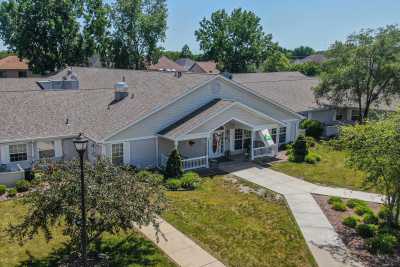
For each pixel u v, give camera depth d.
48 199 10.69
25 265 12.12
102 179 11.43
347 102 36.31
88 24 54.25
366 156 13.64
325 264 12.48
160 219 15.96
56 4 49.53
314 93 37.66
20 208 17.00
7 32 50.47
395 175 13.45
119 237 14.13
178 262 12.47
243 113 25.58
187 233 14.69
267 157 27.17
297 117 31.11
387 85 33.53
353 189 20.42
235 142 28.09
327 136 34.88
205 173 23.20
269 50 77.62
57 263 12.24
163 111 23.77
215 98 26.20
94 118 24.80
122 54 62.03
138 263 12.23
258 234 14.74
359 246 13.79
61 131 22.77
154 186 12.44
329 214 16.88
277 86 40.28
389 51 32.44
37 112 24.03
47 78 38.31
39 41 50.16
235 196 19.19
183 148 25.33
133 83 30.98
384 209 16.03
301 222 15.95
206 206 17.64
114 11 60.56
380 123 14.00
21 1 48.44
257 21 75.06
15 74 65.00
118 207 10.63
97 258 12.38
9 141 20.69
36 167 12.07
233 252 13.24
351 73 33.44
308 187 20.69
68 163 12.03
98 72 38.38
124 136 22.34
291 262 12.65
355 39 34.06
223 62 77.12
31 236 11.09
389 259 12.78
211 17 76.00
